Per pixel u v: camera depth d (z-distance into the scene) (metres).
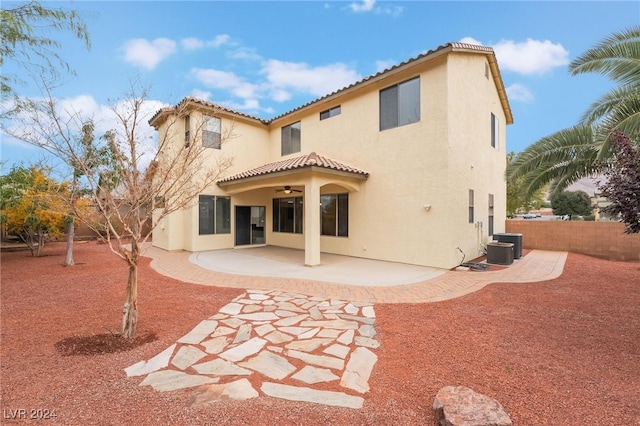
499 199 17.80
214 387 3.88
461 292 8.58
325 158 15.28
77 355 4.73
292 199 18.33
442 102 11.84
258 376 4.16
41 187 12.09
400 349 5.02
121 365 4.43
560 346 5.10
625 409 3.45
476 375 4.19
